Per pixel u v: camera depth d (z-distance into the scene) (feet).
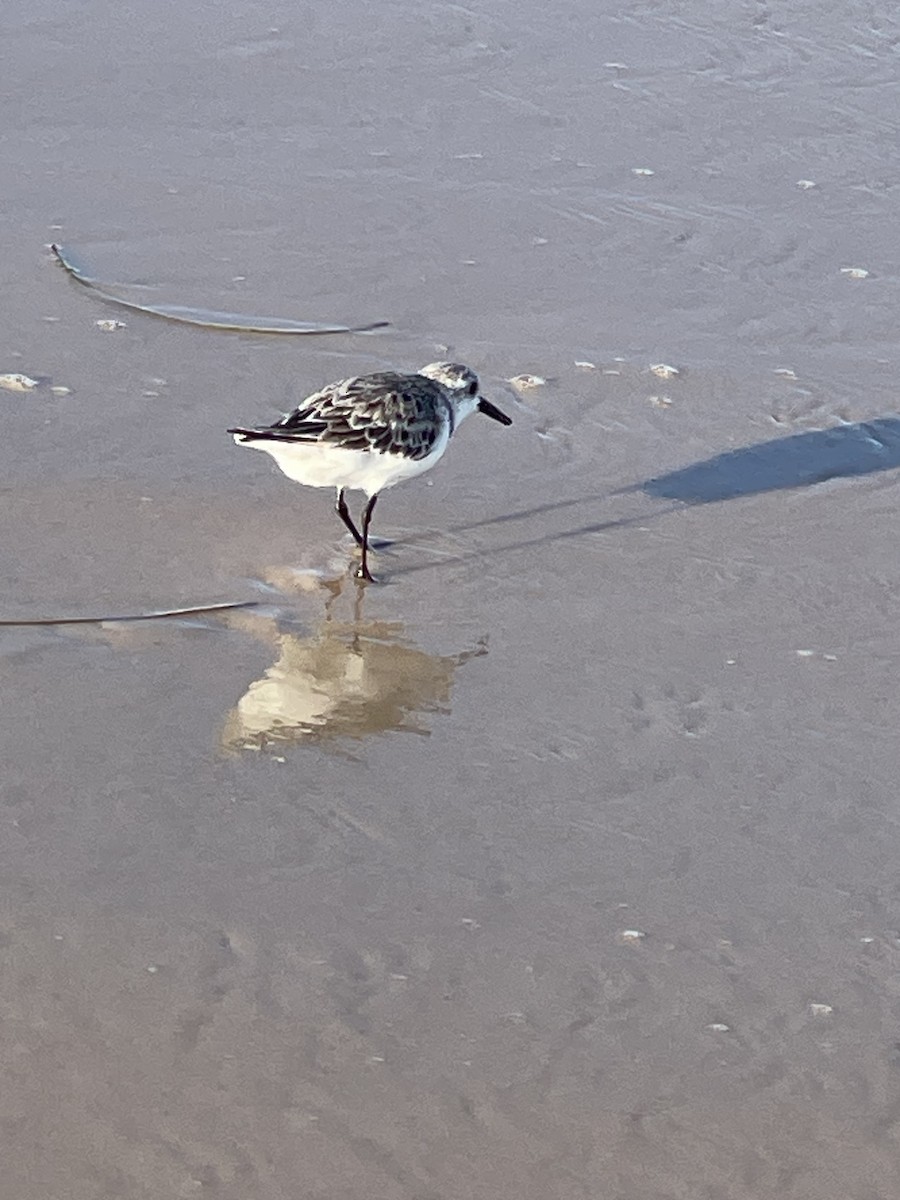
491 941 2.34
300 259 4.30
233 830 2.52
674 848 2.53
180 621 3.03
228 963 2.27
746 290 4.28
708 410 3.81
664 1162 2.00
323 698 2.85
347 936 2.33
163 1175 1.94
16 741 2.69
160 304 4.08
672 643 3.05
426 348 3.98
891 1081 2.13
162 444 3.56
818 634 3.08
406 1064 2.12
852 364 4.00
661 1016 2.22
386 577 3.22
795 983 2.28
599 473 3.59
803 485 3.56
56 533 3.24
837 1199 1.96
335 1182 1.95
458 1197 1.94
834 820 2.60
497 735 2.78
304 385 3.79
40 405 3.65
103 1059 2.10
